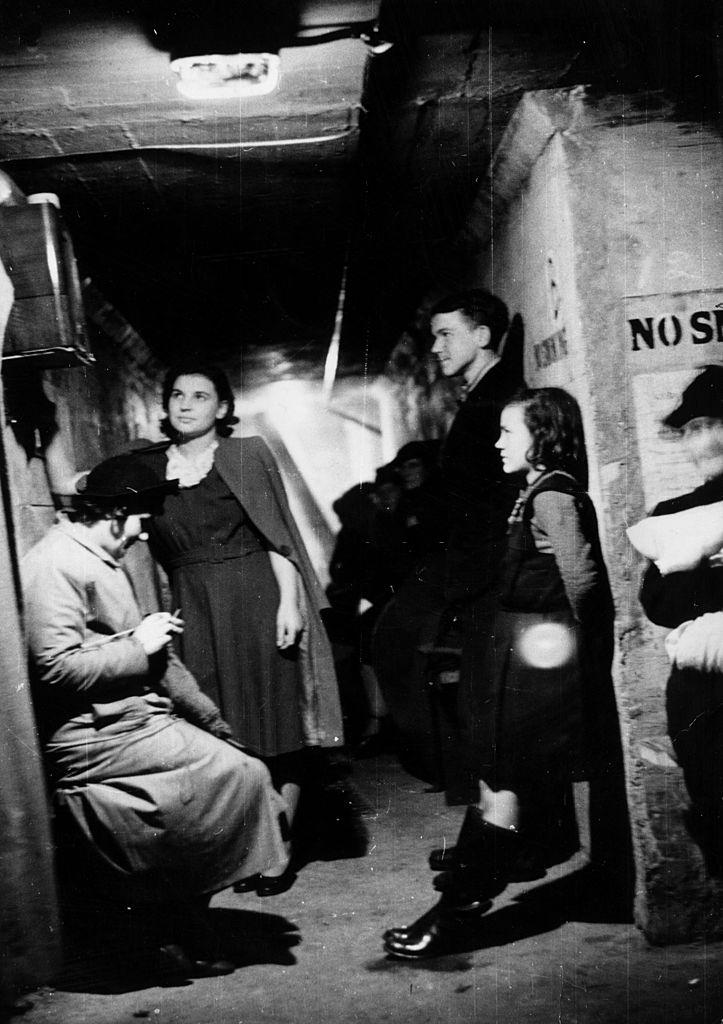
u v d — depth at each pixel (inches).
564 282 136.1
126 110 149.7
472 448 171.9
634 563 129.3
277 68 138.4
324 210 192.4
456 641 176.6
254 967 120.2
